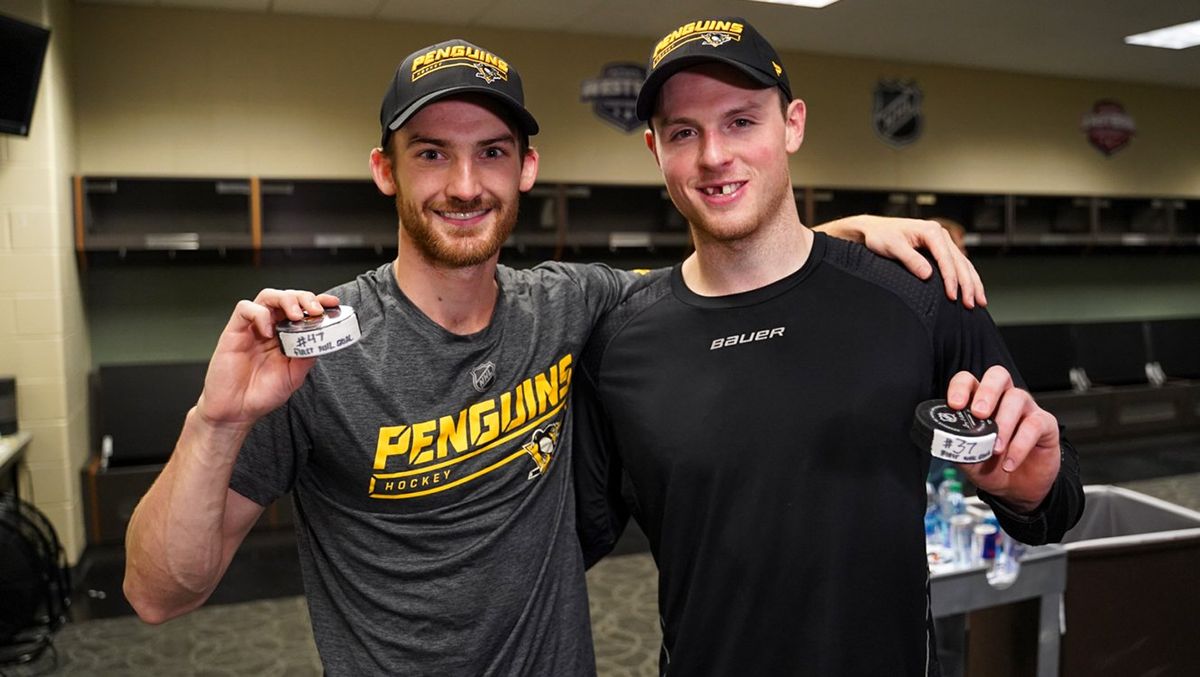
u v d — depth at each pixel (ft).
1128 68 22.29
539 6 16.19
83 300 16.12
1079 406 21.39
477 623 4.30
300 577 13.89
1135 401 21.89
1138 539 7.74
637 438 4.54
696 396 4.41
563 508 4.70
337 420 4.18
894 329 4.28
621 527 5.22
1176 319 24.27
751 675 4.20
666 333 4.62
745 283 4.50
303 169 17.04
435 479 4.26
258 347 3.71
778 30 18.10
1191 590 7.96
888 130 21.61
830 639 4.08
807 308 4.38
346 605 4.37
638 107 4.50
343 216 17.57
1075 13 16.74
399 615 4.27
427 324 4.32
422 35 17.54
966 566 7.35
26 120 12.53
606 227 19.69
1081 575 7.68
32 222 13.73
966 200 22.62
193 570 3.82
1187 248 25.35
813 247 4.54
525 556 4.42
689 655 4.36
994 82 22.65
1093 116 23.97
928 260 4.54
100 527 14.88
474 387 4.36
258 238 16.21
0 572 11.07
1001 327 22.06
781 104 4.35
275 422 4.17
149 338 17.03
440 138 4.16
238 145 16.63
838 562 4.10
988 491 3.84
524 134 4.53
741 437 4.26
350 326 3.59
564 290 4.87
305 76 16.92
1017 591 7.44
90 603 12.87
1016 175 23.21
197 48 16.26
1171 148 25.07
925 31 18.24
